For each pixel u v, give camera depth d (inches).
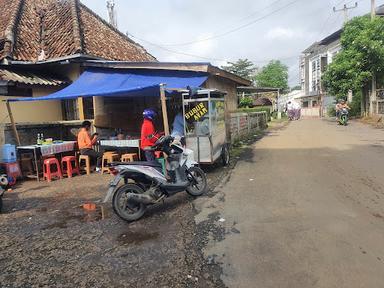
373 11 971.3
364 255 163.2
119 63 456.4
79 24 555.2
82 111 488.4
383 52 867.4
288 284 142.9
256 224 208.2
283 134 724.0
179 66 439.5
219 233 198.8
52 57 478.9
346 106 909.2
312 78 2038.6
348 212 219.5
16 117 446.9
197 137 358.3
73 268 168.2
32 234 217.0
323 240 180.5
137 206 233.8
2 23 551.5
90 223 231.1
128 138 431.8
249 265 159.8
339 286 139.7
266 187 290.2
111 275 159.3
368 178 301.1
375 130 696.4
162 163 251.9
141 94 398.6
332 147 486.0
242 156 458.0
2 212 267.0
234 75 579.2
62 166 397.4
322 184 289.4
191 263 165.5
